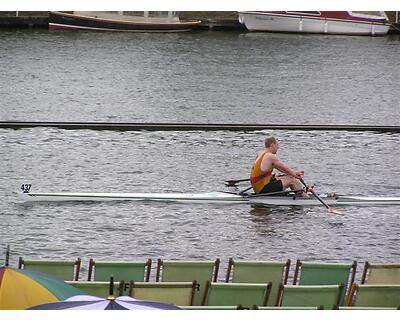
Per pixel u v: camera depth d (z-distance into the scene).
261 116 119.31
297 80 155.25
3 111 116.06
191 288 39.44
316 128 104.06
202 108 124.00
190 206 68.06
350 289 41.59
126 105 124.88
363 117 120.31
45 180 76.31
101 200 69.12
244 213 66.44
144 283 39.16
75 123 101.44
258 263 43.44
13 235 59.31
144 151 89.75
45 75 152.25
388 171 83.94
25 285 34.72
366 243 59.88
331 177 81.25
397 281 44.66
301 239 60.38
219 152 90.38
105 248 57.34
